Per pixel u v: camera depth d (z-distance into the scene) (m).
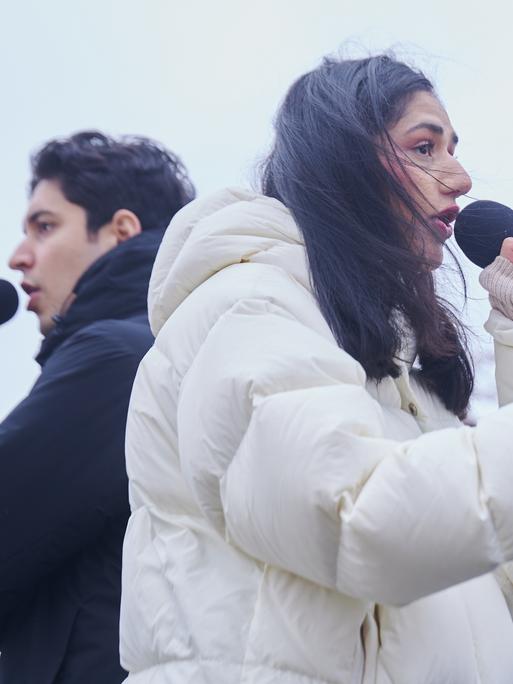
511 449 2.23
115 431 3.35
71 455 3.30
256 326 2.48
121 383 3.40
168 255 2.88
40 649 3.19
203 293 2.67
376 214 2.89
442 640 2.40
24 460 3.29
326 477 2.20
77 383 3.39
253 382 2.34
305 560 2.27
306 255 2.78
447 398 3.01
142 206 4.28
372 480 2.21
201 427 2.41
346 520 2.19
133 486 2.72
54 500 3.27
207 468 2.40
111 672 3.13
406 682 2.37
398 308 2.81
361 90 3.04
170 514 2.64
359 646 2.37
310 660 2.34
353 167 2.90
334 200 2.85
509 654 2.51
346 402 2.28
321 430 2.23
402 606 2.27
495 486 2.20
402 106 3.02
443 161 3.00
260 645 2.36
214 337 2.49
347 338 2.71
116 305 3.79
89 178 4.25
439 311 2.95
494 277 3.02
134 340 3.50
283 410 2.28
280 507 2.24
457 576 2.20
